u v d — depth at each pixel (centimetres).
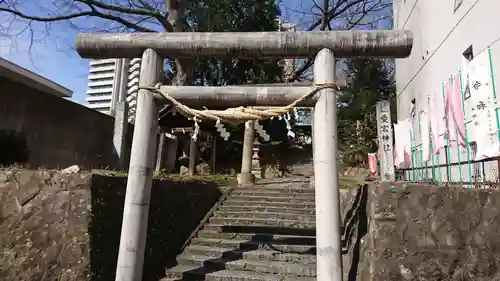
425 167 791
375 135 1816
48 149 1031
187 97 495
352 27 1752
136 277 459
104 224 538
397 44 466
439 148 700
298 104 475
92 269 496
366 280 437
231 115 484
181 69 1387
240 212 883
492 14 643
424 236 432
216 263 637
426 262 422
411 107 1159
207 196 938
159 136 1495
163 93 496
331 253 421
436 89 920
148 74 504
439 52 905
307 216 835
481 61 503
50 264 491
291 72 1805
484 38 671
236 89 492
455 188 446
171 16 1337
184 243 738
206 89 495
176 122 1430
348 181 1354
